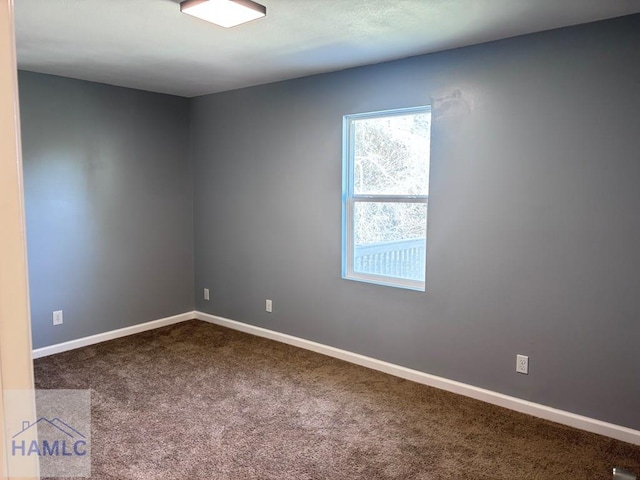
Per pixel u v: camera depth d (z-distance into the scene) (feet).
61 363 12.52
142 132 14.96
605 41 8.35
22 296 1.75
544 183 9.20
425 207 11.27
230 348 13.79
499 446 8.51
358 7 7.80
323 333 13.33
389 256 12.01
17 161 1.69
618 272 8.54
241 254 15.21
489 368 10.25
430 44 9.84
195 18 8.36
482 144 9.93
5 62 1.62
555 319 9.29
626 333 8.53
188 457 8.13
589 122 8.62
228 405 10.12
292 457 8.15
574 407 9.20
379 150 11.98
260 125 14.15
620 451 8.32
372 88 11.56
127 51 10.44
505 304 9.91
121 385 11.12
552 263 9.23
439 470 7.78
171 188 15.93
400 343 11.68
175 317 16.42
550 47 8.92
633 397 8.54
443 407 10.05
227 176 15.30
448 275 10.69
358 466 7.90
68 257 13.46
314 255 13.26
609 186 8.50
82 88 13.42
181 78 13.15
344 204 12.58
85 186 13.69
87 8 7.89
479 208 10.09
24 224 1.74
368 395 10.66
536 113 9.19
